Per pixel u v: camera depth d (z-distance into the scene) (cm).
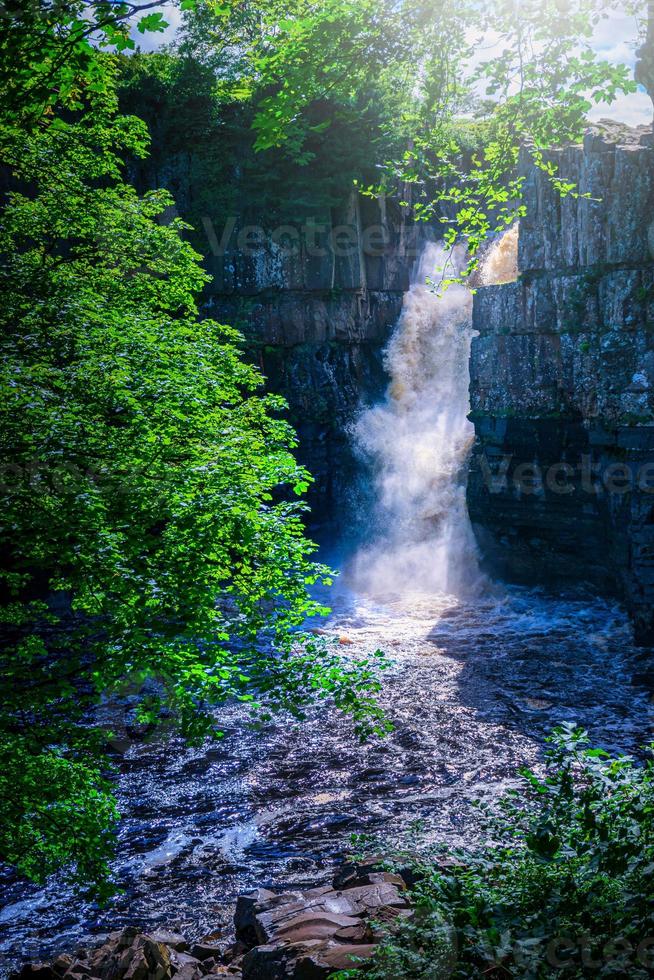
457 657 2770
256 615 1147
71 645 1090
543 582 3500
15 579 1174
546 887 566
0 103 800
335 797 1839
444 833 1581
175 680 1075
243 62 3784
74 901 1468
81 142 1477
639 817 582
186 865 1584
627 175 2875
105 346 1213
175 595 1055
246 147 3862
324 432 4072
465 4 906
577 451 3219
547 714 2253
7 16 709
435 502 3900
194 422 1168
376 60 963
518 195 1081
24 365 1147
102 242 1454
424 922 564
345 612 3384
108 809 1128
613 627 3038
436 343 4172
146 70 3869
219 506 1039
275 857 1595
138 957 884
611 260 2938
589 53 911
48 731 1099
